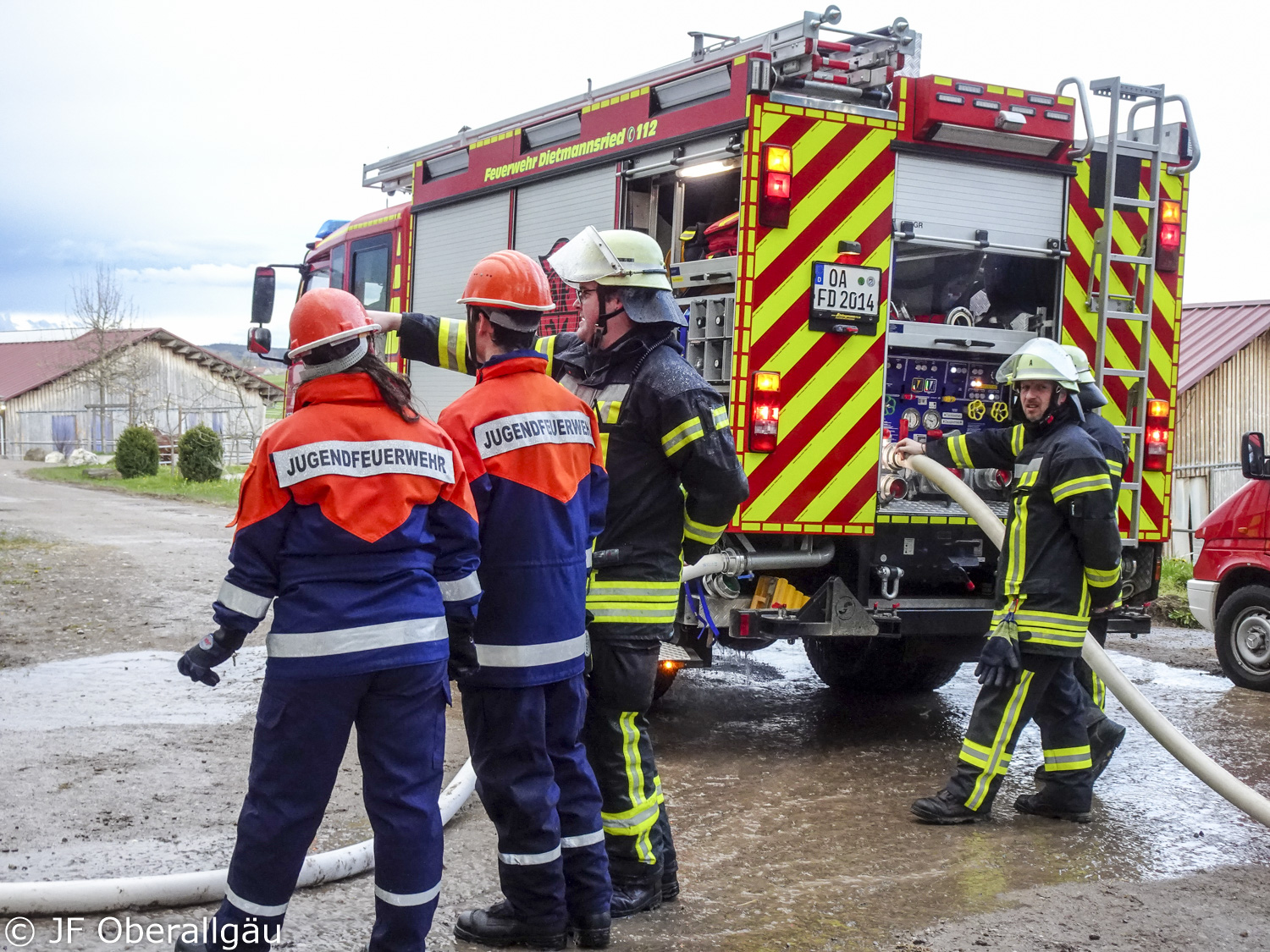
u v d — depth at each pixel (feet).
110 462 115.55
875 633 18.06
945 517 18.84
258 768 9.11
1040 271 20.07
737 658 26.61
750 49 18.11
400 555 9.18
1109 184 19.02
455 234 25.49
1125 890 12.60
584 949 10.80
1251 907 12.21
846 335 17.89
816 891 12.35
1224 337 55.31
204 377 147.23
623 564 11.56
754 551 17.80
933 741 19.16
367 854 12.30
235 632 8.98
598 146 20.56
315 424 9.06
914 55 18.75
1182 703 22.48
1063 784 15.02
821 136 17.53
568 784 10.89
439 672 9.37
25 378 154.71
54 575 33.63
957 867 13.21
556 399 10.93
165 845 12.81
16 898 10.72
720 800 15.60
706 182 19.70
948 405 19.69
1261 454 24.30
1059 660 14.67
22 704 19.19
